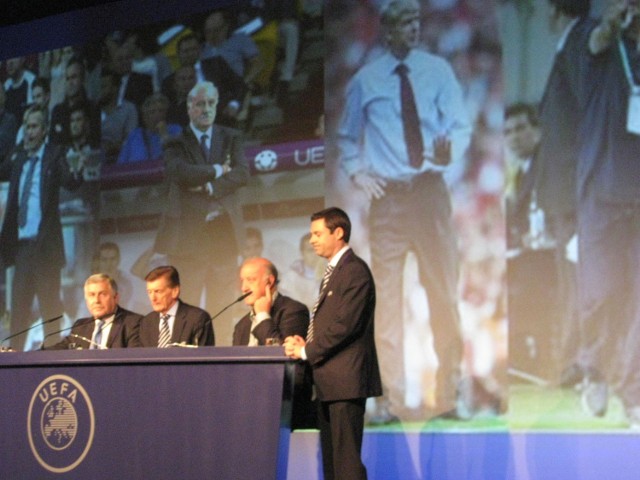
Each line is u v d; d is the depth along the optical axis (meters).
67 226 5.98
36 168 6.14
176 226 5.61
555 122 4.59
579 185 4.50
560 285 4.50
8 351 3.89
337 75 5.22
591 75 4.52
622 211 4.39
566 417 4.41
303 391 3.90
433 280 4.83
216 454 3.36
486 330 4.66
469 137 4.80
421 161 4.93
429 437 4.75
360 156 5.10
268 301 4.01
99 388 3.59
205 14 5.69
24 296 6.05
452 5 4.92
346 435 3.65
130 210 5.78
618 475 4.27
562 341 4.46
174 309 4.61
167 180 5.68
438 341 4.78
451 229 4.81
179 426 3.44
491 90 4.77
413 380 4.82
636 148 4.39
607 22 4.50
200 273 5.49
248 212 5.40
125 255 5.76
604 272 4.40
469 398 4.67
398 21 5.07
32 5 6.14
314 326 3.79
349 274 3.74
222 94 5.57
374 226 5.02
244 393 3.35
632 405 4.27
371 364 3.76
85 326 4.87
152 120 5.78
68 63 6.12
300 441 5.06
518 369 4.56
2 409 3.75
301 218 5.23
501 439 4.55
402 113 5.00
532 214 4.61
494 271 4.67
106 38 6.01
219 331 5.38
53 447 3.64
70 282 5.91
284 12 5.43
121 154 5.86
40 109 6.17
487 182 4.74
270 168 5.36
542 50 4.66
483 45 4.82
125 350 3.55
